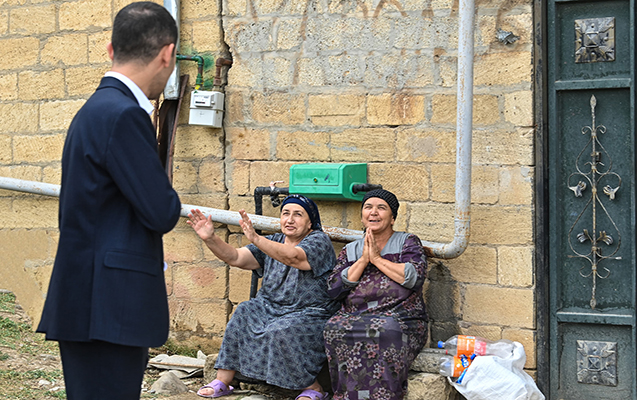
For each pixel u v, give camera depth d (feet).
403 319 12.87
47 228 17.92
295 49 15.65
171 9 16.34
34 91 18.16
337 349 12.72
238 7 16.07
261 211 15.76
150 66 8.00
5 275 18.39
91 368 7.59
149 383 14.58
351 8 15.14
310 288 13.65
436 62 14.49
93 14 17.47
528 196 13.76
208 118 15.96
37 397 13.03
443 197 14.48
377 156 15.03
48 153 18.07
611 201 13.51
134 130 7.38
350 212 15.28
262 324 13.60
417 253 13.28
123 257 7.44
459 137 13.53
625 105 13.39
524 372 13.28
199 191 16.55
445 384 12.89
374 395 12.35
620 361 13.48
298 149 15.70
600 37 13.51
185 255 16.58
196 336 16.55
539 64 13.69
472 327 14.21
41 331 7.66
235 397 13.78
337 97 15.31
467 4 13.35
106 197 7.50
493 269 14.03
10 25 18.35
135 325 7.43
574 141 13.78
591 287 13.67
